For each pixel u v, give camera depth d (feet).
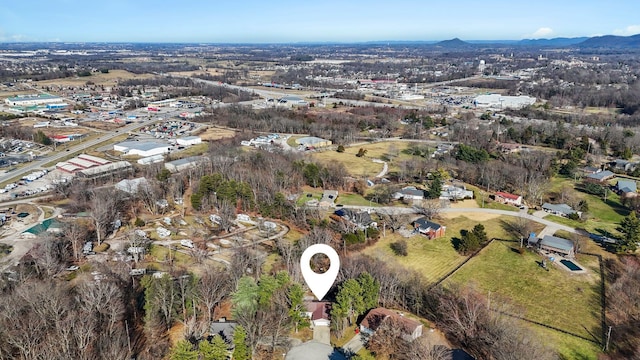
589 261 337.11
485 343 231.09
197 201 422.00
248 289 246.88
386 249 353.51
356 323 254.47
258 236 373.61
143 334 237.04
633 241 340.18
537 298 289.74
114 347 211.61
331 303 259.60
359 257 321.93
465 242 349.61
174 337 235.61
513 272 322.14
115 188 457.27
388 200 454.81
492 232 387.75
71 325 214.48
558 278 313.53
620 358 234.58
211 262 323.78
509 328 231.30
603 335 252.62
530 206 447.83
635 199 439.22
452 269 326.24
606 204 451.53
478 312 252.01
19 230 377.30
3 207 432.25
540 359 211.41
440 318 257.55
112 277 277.85
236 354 212.02
